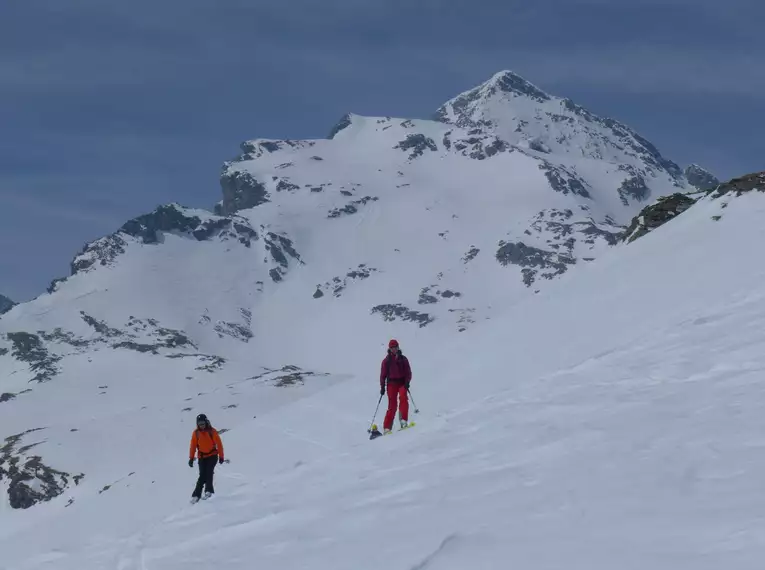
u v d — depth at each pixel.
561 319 31.28
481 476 10.77
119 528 25.45
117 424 89.06
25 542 27.77
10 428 159.12
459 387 26.09
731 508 6.94
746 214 35.91
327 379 105.94
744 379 12.39
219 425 84.69
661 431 10.45
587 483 8.94
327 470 14.99
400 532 9.02
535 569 6.52
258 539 11.03
